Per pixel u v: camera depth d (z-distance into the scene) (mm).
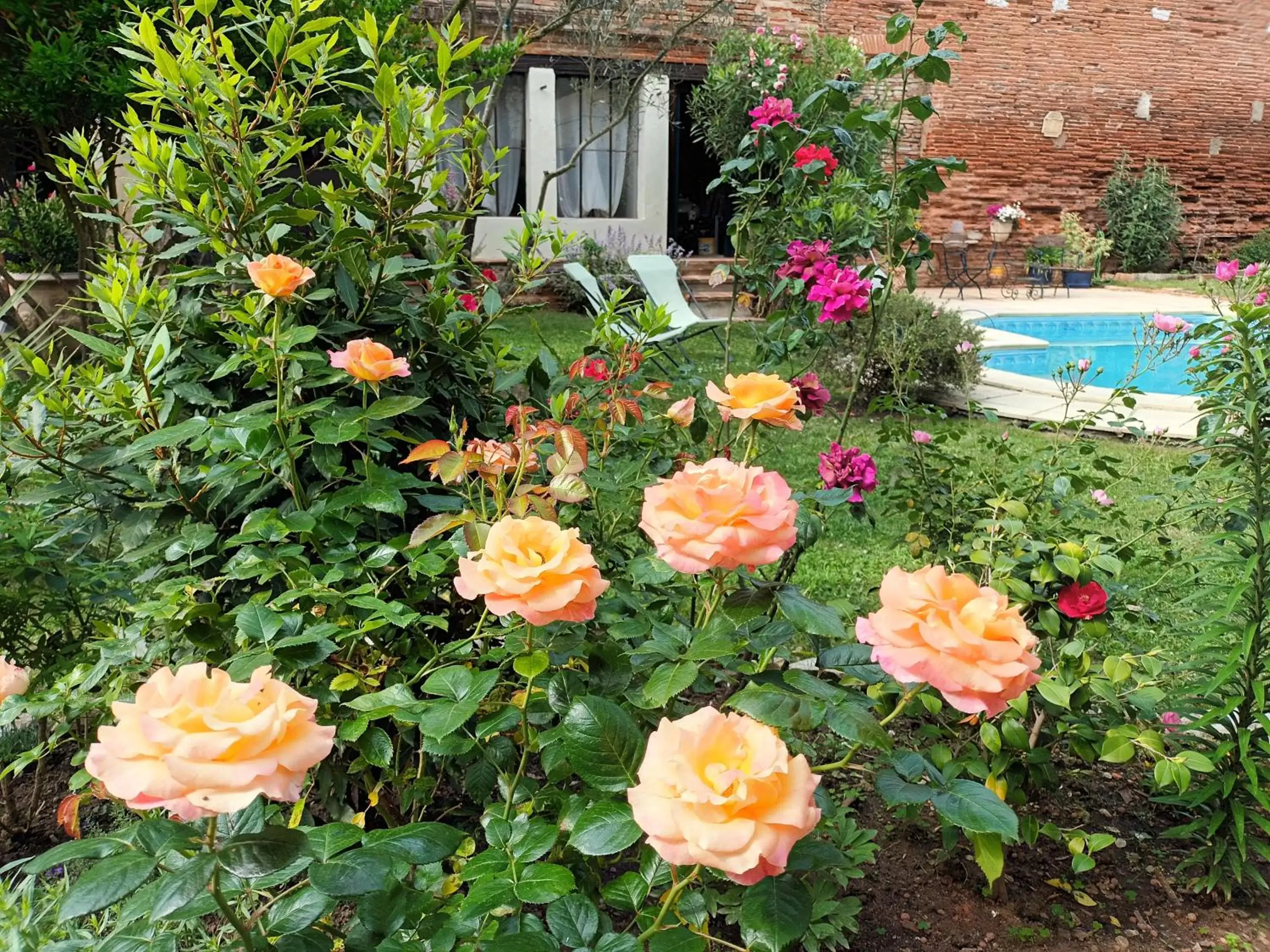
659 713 1392
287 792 740
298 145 1943
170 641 1445
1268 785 1840
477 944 1005
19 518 1799
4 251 6117
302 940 927
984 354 8062
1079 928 1739
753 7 11406
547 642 1286
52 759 2115
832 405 6211
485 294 2268
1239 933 1738
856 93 3158
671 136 12039
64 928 1171
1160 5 13797
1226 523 2189
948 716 1858
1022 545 1898
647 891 1076
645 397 2275
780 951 966
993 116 13383
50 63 3633
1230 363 1989
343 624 1434
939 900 1805
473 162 2186
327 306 2004
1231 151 14852
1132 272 14414
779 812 761
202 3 1917
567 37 9617
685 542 1035
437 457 1439
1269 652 1889
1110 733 1652
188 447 1800
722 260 11062
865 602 3059
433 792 1549
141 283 1806
